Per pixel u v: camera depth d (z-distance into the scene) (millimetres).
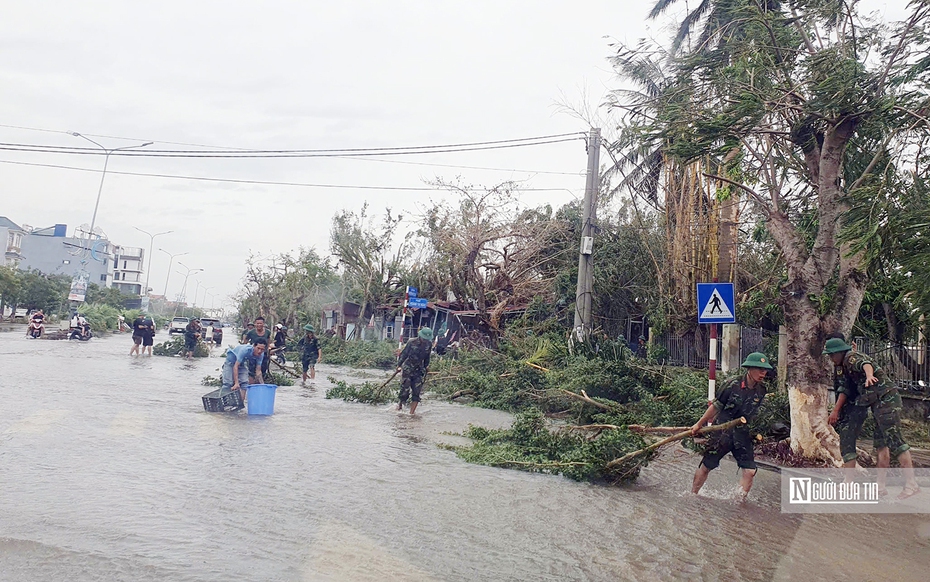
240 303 64625
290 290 48906
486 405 16578
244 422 11812
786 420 11195
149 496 6668
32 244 95500
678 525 6773
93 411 11789
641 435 9250
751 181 12297
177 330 56875
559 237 27688
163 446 9180
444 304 33281
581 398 13414
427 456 9711
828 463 9688
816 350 9922
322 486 7504
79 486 6875
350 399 16328
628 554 5781
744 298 19266
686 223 19219
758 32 10992
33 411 11328
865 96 9438
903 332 17328
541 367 17516
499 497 7539
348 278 40312
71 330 38500
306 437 10656
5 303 58594
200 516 6133
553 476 8906
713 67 11203
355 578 4879
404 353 14828
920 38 9977
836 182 10203
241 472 7926
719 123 9945
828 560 5848
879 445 8414
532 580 5055
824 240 10109
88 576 4656
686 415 12039
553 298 26625
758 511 7480
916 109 9484
